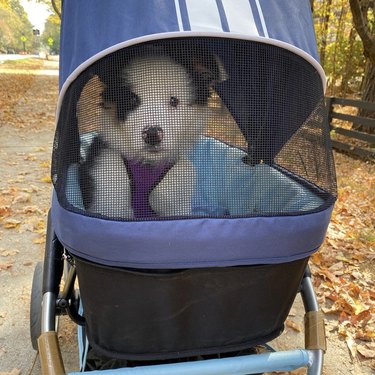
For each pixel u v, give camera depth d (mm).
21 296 888
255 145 469
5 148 2148
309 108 450
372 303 913
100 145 429
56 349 444
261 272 423
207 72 434
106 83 418
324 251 1147
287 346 792
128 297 411
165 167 431
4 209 1293
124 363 501
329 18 4457
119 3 409
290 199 469
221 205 442
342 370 733
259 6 422
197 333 441
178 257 386
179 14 389
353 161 2176
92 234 382
